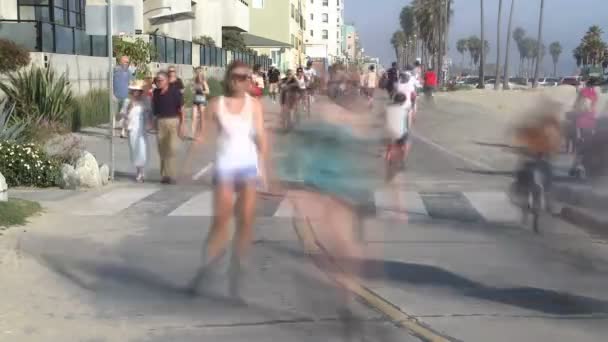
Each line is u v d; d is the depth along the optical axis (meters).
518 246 8.45
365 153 6.62
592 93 12.36
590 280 7.08
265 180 7.25
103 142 18.70
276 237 8.62
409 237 8.82
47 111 18.59
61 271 7.37
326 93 6.36
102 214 10.22
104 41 25.91
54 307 6.29
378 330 5.71
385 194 11.34
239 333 5.67
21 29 20.48
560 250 8.26
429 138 20.86
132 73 22.56
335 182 6.52
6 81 19.03
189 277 7.11
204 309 6.23
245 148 7.12
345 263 6.77
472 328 5.75
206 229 9.30
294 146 6.68
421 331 5.67
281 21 75.31
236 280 6.94
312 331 5.70
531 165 9.62
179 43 35.28
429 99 35.53
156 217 10.05
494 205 10.90
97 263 7.66
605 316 6.04
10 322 5.92
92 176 12.20
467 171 14.53
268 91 33.84
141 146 12.98
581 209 9.60
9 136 12.95
